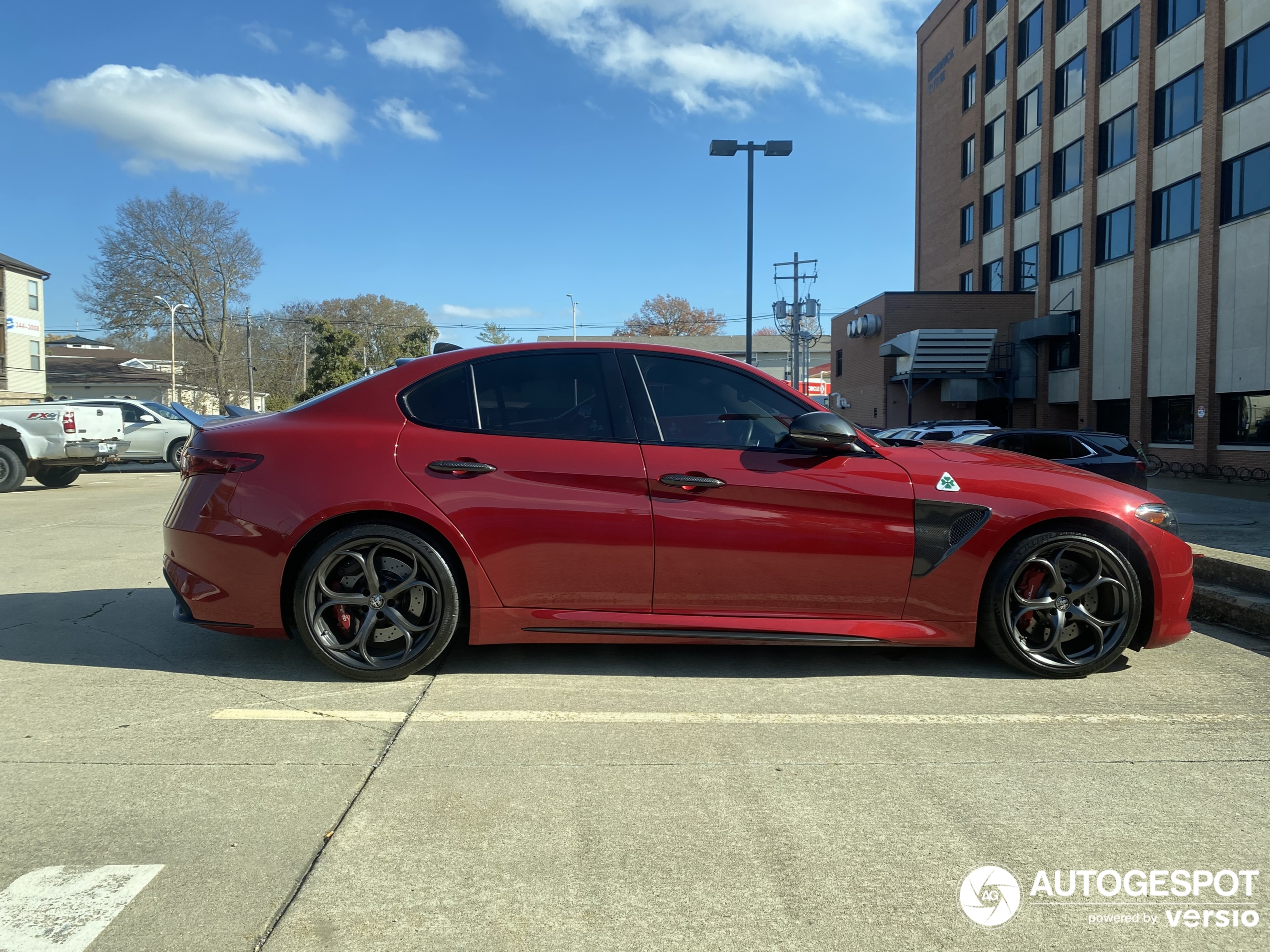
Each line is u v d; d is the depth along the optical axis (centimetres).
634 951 185
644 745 301
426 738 306
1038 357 2752
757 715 331
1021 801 259
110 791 261
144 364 6031
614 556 360
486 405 372
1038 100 2755
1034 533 374
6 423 1310
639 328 7988
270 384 6525
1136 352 2244
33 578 595
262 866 219
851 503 363
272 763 283
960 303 2842
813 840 234
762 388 379
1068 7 2591
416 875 215
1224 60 1953
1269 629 458
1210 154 1970
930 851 229
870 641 368
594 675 380
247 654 408
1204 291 1995
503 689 361
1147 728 319
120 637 437
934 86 3541
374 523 358
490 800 257
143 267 4359
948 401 2783
